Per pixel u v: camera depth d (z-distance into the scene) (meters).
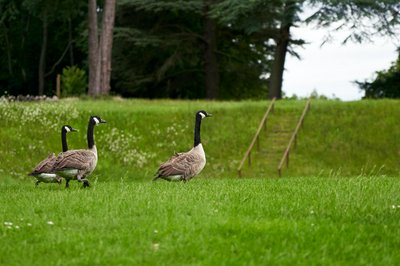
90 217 17.36
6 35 94.12
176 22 84.56
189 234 15.12
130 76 82.12
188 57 82.88
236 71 87.31
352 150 50.00
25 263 13.67
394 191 21.73
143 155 47.22
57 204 19.41
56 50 99.50
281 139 51.50
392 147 50.31
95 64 69.94
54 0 75.94
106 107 55.06
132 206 18.64
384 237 15.16
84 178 25.08
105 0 70.00
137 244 14.61
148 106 56.78
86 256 13.88
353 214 17.47
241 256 13.72
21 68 98.00
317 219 16.77
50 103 56.00
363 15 65.12
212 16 71.62
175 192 21.58
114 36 77.62
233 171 47.62
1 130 48.53
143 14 82.44
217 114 54.56
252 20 72.44
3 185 30.59
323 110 55.25
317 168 47.88
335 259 13.77
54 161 26.22
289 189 22.97
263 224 15.84
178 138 50.88
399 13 66.00
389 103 56.22
